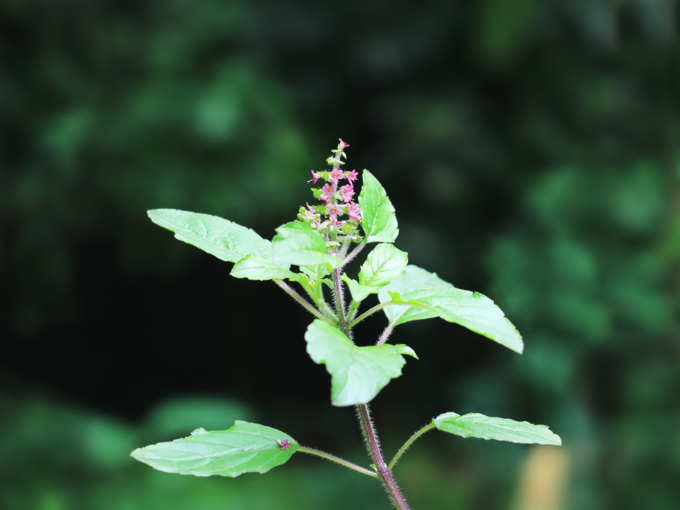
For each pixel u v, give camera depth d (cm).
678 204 550
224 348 739
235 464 160
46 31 576
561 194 575
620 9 583
